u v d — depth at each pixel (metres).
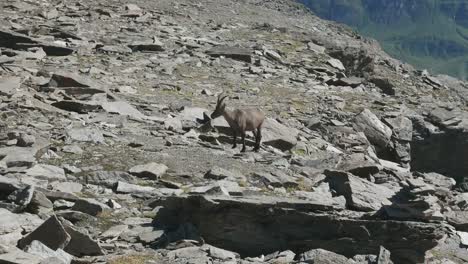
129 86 40.12
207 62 50.19
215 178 24.36
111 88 38.59
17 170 22.14
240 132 28.38
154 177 23.70
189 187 23.12
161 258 17.11
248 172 25.50
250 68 50.16
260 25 69.19
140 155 25.94
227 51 52.97
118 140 27.80
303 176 25.75
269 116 37.78
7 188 19.58
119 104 33.69
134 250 17.64
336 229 18.92
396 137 40.66
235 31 64.88
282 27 69.44
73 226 18.23
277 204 19.02
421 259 18.62
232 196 19.97
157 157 25.94
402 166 39.50
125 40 53.12
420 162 42.06
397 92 53.91
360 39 91.19
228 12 78.69
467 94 62.62
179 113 35.34
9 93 31.84
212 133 31.27
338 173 24.33
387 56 79.31
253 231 18.95
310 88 48.31
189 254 17.38
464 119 43.47
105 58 47.09
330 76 54.38
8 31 46.44
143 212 20.69
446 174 41.59
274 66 52.75
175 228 19.44
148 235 18.56
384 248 17.95
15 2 61.84
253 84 46.25
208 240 19.00
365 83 54.38
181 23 64.75
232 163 26.39
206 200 18.81
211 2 84.56
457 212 24.52
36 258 14.75
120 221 19.64
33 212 18.95
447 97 57.12
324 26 90.62
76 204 19.89
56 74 35.81
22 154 23.31
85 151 25.72
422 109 46.84
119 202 21.30
